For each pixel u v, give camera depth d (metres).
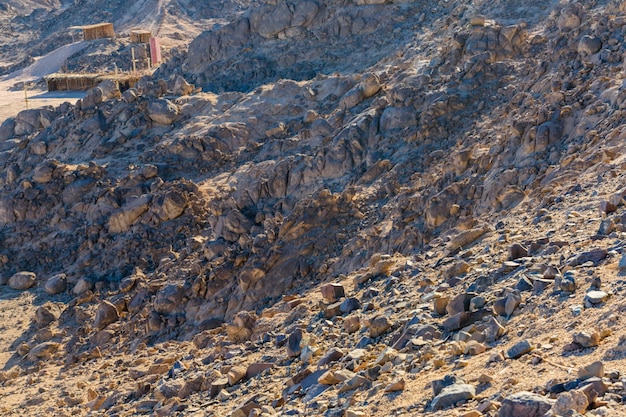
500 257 16.58
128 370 25.94
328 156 37.53
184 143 45.38
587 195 19.02
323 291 20.08
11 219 45.75
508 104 34.31
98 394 23.39
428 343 13.21
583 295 11.99
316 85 47.25
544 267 14.17
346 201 32.25
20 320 37.16
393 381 11.91
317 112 45.03
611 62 30.14
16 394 27.31
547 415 8.26
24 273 40.78
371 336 15.29
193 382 18.14
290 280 29.38
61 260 42.06
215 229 36.97
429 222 26.20
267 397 14.52
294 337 16.95
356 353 14.38
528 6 44.28
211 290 31.17
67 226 43.91
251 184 38.50
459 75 38.72
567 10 35.91
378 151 36.94
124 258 39.66
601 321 10.74
